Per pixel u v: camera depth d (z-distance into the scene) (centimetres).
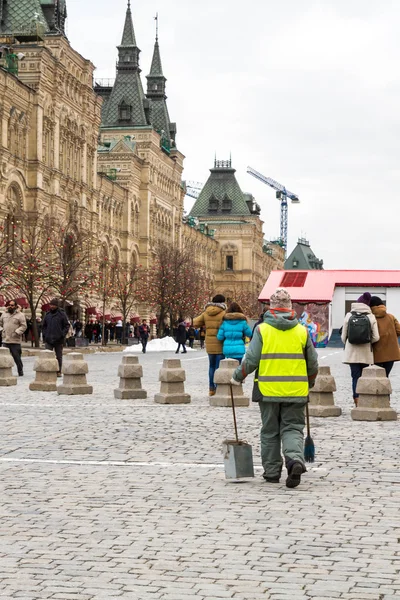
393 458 1455
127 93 11394
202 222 17050
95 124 8756
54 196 7494
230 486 1227
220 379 2334
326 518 1041
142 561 862
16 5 7681
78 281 7512
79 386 2625
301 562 859
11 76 6669
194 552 894
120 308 9600
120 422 1927
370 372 2022
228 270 16875
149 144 11169
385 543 931
